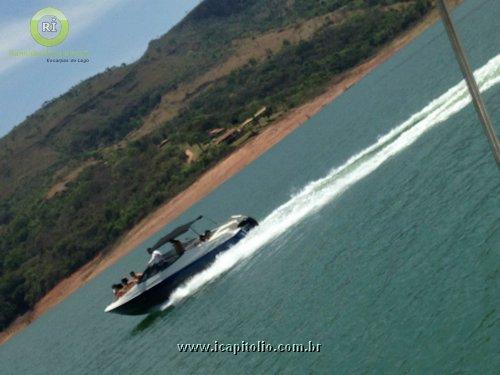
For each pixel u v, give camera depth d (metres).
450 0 96.44
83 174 155.00
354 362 16.41
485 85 30.67
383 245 22.12
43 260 113.00
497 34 48.44
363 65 104.12
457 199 21.50
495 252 16.69
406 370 14.62
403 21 109.50
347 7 166.75
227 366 21.36
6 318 103.56
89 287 87.31
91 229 110.56
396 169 29.06
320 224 29.23
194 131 125.25
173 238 32.75
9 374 53.81
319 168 47.06
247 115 118.06
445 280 17.05
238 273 30.25
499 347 13.28
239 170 91.88
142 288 33.06
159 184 110.50
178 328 29.11
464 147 25.69
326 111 87.88
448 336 14.74
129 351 32.44
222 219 56.16
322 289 22.11
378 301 18.47
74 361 41.19
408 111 43.22
